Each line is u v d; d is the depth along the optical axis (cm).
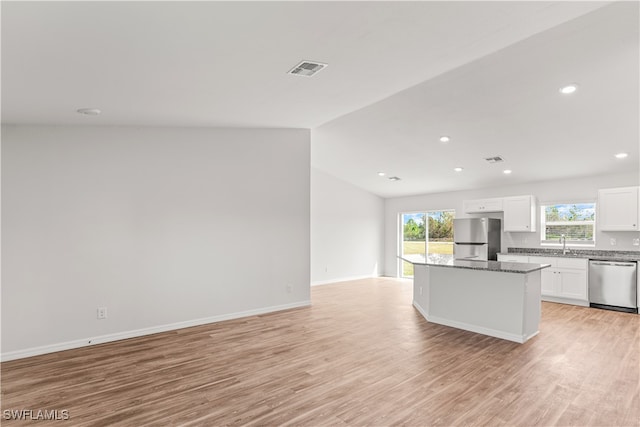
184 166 461
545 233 691
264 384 288
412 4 207
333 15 209
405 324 472
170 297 444
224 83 309
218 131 489
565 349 373
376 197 958
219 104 374
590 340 403
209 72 279
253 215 516
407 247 940
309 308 561
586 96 396
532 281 416
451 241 852
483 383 289
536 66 346
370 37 247
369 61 295
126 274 415
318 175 823
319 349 371
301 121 501
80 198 390
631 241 583
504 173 668
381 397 266
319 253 823
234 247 498
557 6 235
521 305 397
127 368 321
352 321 486
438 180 760
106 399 262
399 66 314
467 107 448
